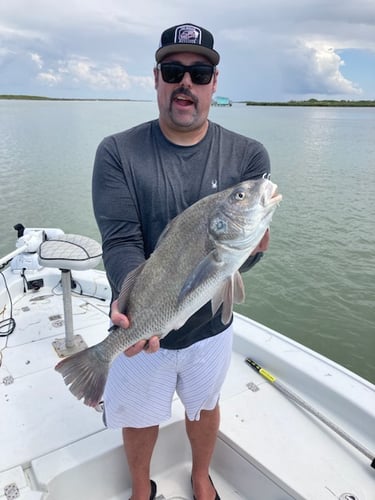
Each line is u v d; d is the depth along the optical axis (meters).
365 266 7.64
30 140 27.30
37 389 2.71
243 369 2.91
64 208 11.33
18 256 4.05
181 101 1.72
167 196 1.80
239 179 1.90
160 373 1.88
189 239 1.60
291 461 2.19
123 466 2.28
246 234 1.58
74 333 3.38
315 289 6.84
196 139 1.83
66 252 2.94
